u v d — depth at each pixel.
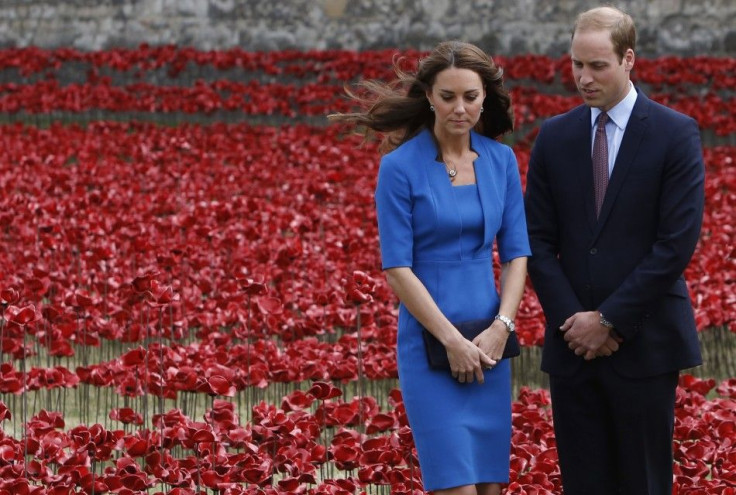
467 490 17.03
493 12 80.69
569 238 18.25
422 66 17.31
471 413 17.34
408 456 20.98
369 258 36.75
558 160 18.38
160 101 69.56
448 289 17.42
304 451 20.97
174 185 50.03
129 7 85.25
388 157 17.58
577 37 17.62
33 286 28.09
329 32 83.06
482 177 17.69
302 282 34.66
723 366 32.22
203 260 34.56
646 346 17.62
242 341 31.55
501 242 18.09
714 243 38.34
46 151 55.09
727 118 59.28
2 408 21.20
